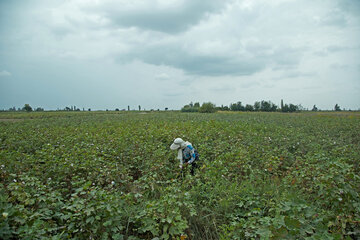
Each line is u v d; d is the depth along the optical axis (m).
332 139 12.70
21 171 6.58
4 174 6.17
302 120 27.22
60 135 12.55
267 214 4.96
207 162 7.38
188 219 4.98
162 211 4.55
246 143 10.51
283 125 20.78
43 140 11.16
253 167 7.82
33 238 3.65
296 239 3.92
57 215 4.47
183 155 7.54
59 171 6.41
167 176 7.27
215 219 5.08
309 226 4.13
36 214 4.15
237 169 7.34
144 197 5.78
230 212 5.23
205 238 4.74
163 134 11.73
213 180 6.35
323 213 4.62
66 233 4.10
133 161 8.05
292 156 8.80
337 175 5.12
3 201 4.08
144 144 9.67
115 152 8.38
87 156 7.41
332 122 23.61
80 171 6.72
